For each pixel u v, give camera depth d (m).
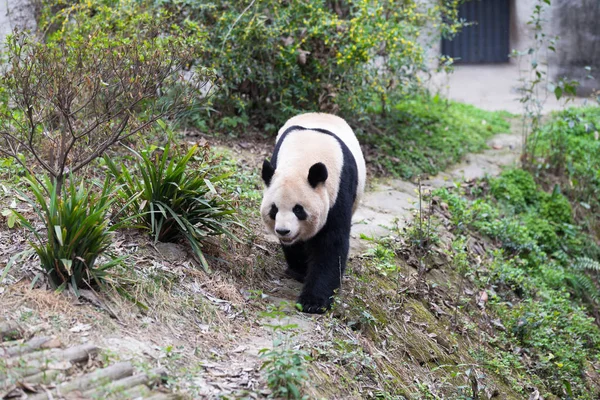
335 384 4.88
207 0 9.27
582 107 14.34
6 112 6.37
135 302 4.94
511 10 16.25
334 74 9.91
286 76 9.64
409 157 10.43
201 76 6.36
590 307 9.43
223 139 9.20
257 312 5.50
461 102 14.33
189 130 9.09
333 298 5.83
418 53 10.67
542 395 6.72
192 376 4.37
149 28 7.98
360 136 10.38
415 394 5.39
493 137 12.51
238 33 9.14
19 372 3.93
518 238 9.26
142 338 4.64
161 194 5.85
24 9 9.55
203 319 5.11
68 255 4.76
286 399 4.35
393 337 5.99
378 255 7.19
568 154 12.07
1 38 9.20
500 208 10.12
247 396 4.29
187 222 5.75
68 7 9.48
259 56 9.59
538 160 11.70
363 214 8.35
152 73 5.73
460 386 5.87
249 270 6.07
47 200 6.07
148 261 5.50
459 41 16.41
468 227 9.12
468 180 10.44
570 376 7.17
